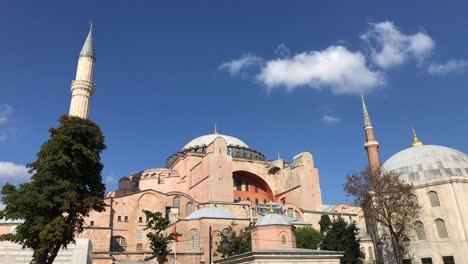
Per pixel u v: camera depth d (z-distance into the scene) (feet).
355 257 167.53
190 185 268.21
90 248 144.25
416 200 194.70
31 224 91.91
